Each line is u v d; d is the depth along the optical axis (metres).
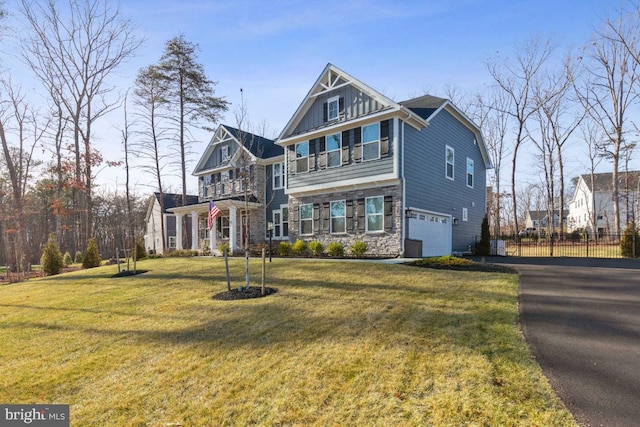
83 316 6.57
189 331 5.30
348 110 15.40
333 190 15.88
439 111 16.95
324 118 16.39
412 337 4.46
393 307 5.93
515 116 29.41
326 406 3.03
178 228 24.19
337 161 15.65
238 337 4.88
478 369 3.50
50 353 4.76
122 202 35.94
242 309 6.27
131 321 6.04
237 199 20.89
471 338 4.36
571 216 52.56
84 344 5.04
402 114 13.83
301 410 3.00
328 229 16.02
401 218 13.59
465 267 9.98
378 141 14.27
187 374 3.85
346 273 9.28
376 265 10.55
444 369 3.53
